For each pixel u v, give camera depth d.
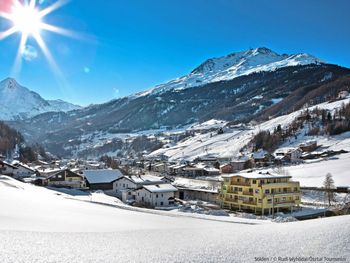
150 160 180.25
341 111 160.88
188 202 67.44
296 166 98.88
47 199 44.00
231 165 118.06
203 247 10.73
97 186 85.38
